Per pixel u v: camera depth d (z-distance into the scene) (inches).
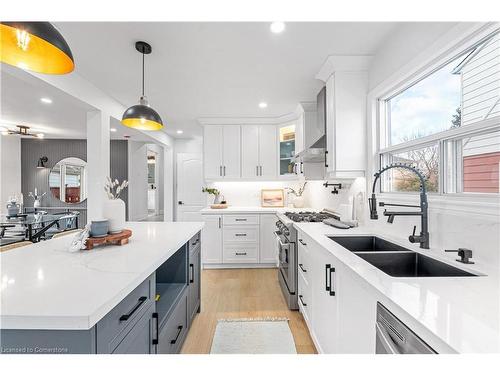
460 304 33.1
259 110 158.7
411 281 41.3
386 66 83.8
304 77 111.3
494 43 51.1
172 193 240.1
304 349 80.4
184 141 246.5
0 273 44.0
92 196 121.1
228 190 191.3
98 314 31.5
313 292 79.4
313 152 107.1
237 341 84.5
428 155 70.6
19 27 38.2
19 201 221.8
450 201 57.8
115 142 241.8
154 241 69.9
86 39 81.7
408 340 31.7
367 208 95.3
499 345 24.7
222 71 105.2
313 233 82.9
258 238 161.9
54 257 53.7
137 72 105.4
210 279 142.7
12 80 112.4
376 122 92.6
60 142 247.4
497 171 50.8
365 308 45.0
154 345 53.0
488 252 48.6
